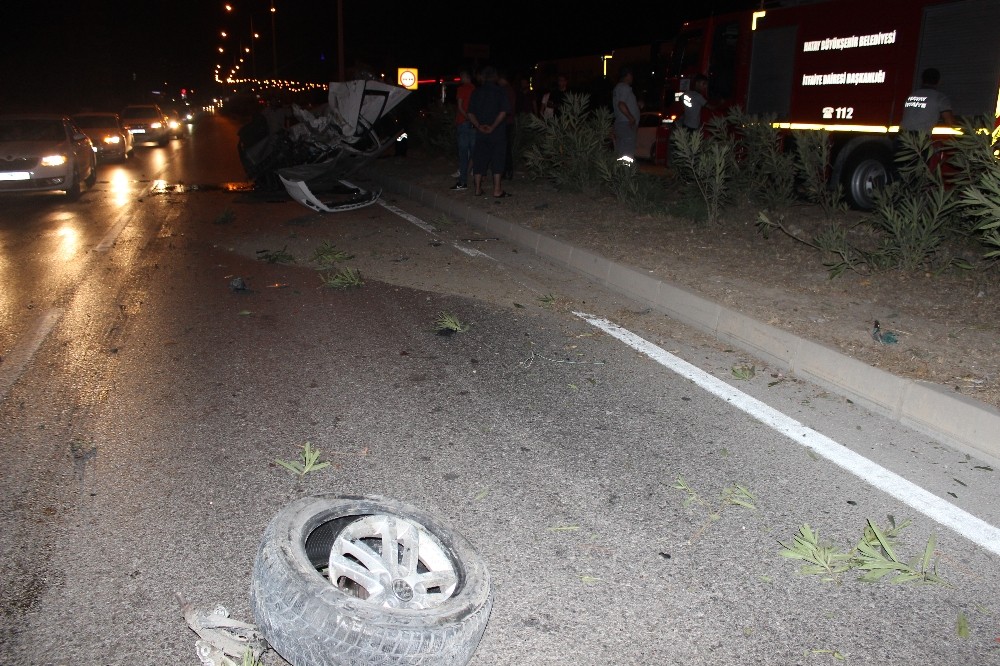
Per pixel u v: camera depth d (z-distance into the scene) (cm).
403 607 287
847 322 652
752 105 1464
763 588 354
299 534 302
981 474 452
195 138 3812
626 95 1330
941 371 542
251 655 291
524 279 904
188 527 392
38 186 1533
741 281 786
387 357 643
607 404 548
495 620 331
